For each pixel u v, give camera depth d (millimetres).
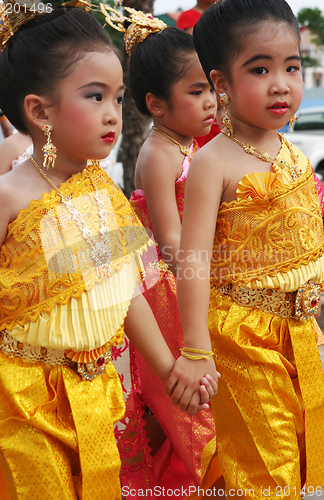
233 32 1699
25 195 1619
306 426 1795
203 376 1734
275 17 1685
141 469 2352
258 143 1805
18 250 1599
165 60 2309
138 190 2510
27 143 3303
